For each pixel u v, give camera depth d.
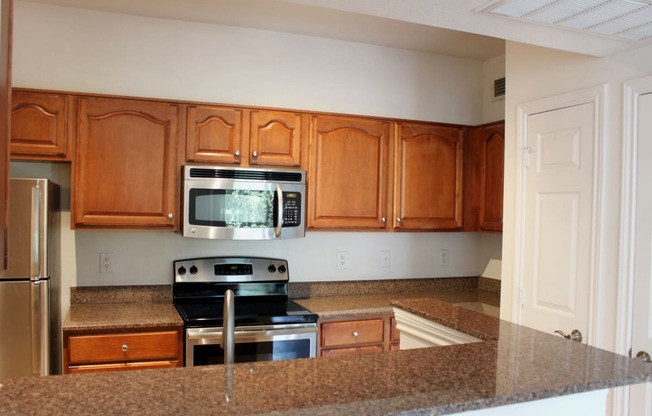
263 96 3.53
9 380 1.14
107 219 2.96
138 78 3.29
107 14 3.23
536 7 1.76
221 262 3.41
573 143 2.40
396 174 3.54
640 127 2.12
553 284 2.49
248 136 3.19
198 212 3.02
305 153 3.31
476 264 4.17
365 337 3.24
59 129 2.86
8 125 1.25
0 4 1.19
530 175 2.64
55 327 3.03
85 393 1.06
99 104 2.93
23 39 3.10
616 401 2.17
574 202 2.39
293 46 3.60
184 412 0.97
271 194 3.17
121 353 2.73
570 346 1.49
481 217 3.69
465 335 1.70
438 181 3.66
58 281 3.12
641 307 2.10
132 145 2.99
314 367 1.27
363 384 1.14
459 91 4.06
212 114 3.12
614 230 2.21
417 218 3.60
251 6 3.07
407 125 3.57
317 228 3.36
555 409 1.28
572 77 2.43
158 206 3.04
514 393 1.12
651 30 1.95
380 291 3.88
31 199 2.65
